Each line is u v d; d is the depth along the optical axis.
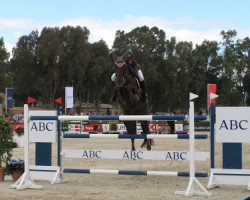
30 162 13.77
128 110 10.73
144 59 63.84
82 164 13.34
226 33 75.50
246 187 8.72
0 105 48.25
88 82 65.44
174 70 65.44
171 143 23.05
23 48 62.59
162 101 67.31
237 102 74.56
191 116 8.09
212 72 75.06
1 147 9.84
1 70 66.06
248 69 76.56
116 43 66.69
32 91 65.88
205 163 13.34
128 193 7.99
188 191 7.75
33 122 9.73
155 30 67.00
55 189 8.59
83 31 62.50
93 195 7.77
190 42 69.94
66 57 61.47
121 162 13.83
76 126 32.66
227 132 8.43
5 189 8.64
